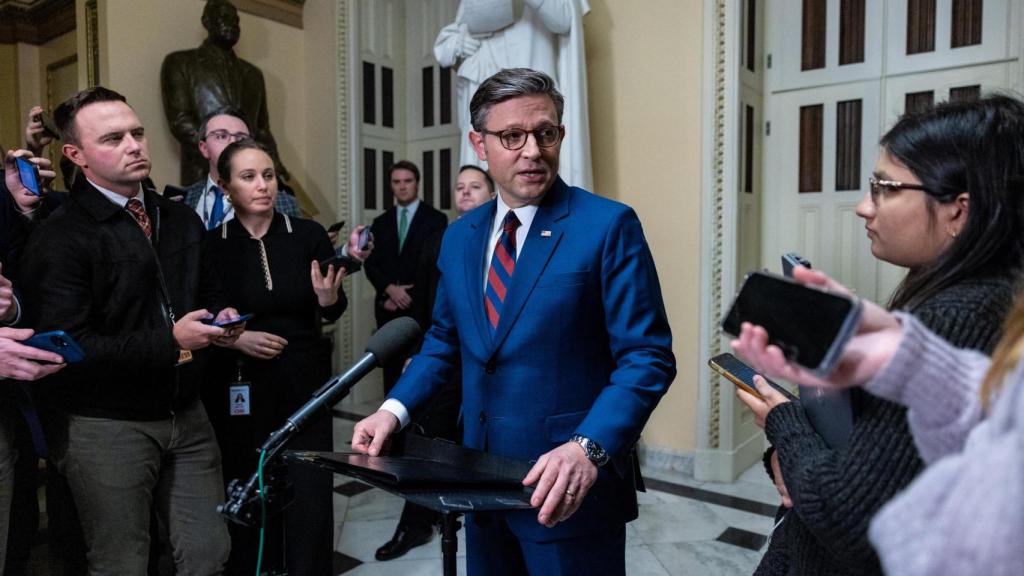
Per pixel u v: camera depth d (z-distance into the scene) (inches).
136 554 69.4
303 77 207.8
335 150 201.2
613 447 43.5
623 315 47.9
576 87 146.3
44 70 214.1
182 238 76.2
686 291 145.9
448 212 212.4
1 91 210.7
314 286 88.7
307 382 89.3
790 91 149.3
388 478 37.7
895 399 23.4
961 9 130.0
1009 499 17.4
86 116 68.0
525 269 49.6
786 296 24.5
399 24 217.2
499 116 49.3
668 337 49.3
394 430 52.3
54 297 65.3
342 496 137.0
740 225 142.0
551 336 48.6
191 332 66.4
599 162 156.3
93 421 67.0
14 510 79.1
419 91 217.0
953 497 18.4
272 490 46.5
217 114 113.2
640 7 149.3
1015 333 21.0
